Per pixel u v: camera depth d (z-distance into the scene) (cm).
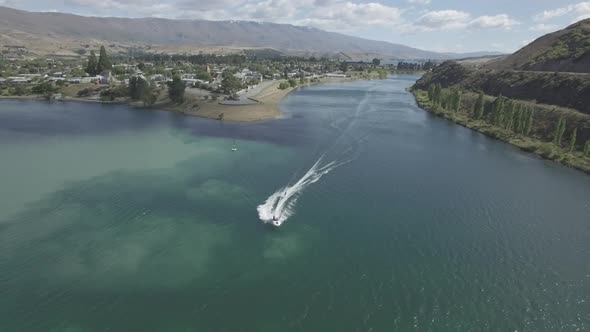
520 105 13088
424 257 5922
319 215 7194
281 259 5797
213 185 8525
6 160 10119
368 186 8625
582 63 16550
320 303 4916
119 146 11688
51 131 13400
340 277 5412
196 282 5253
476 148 12062
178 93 18412
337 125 15050
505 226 6925
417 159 10738
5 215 7000
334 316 4706
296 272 5503
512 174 9650
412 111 18925
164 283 5216
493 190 8556
